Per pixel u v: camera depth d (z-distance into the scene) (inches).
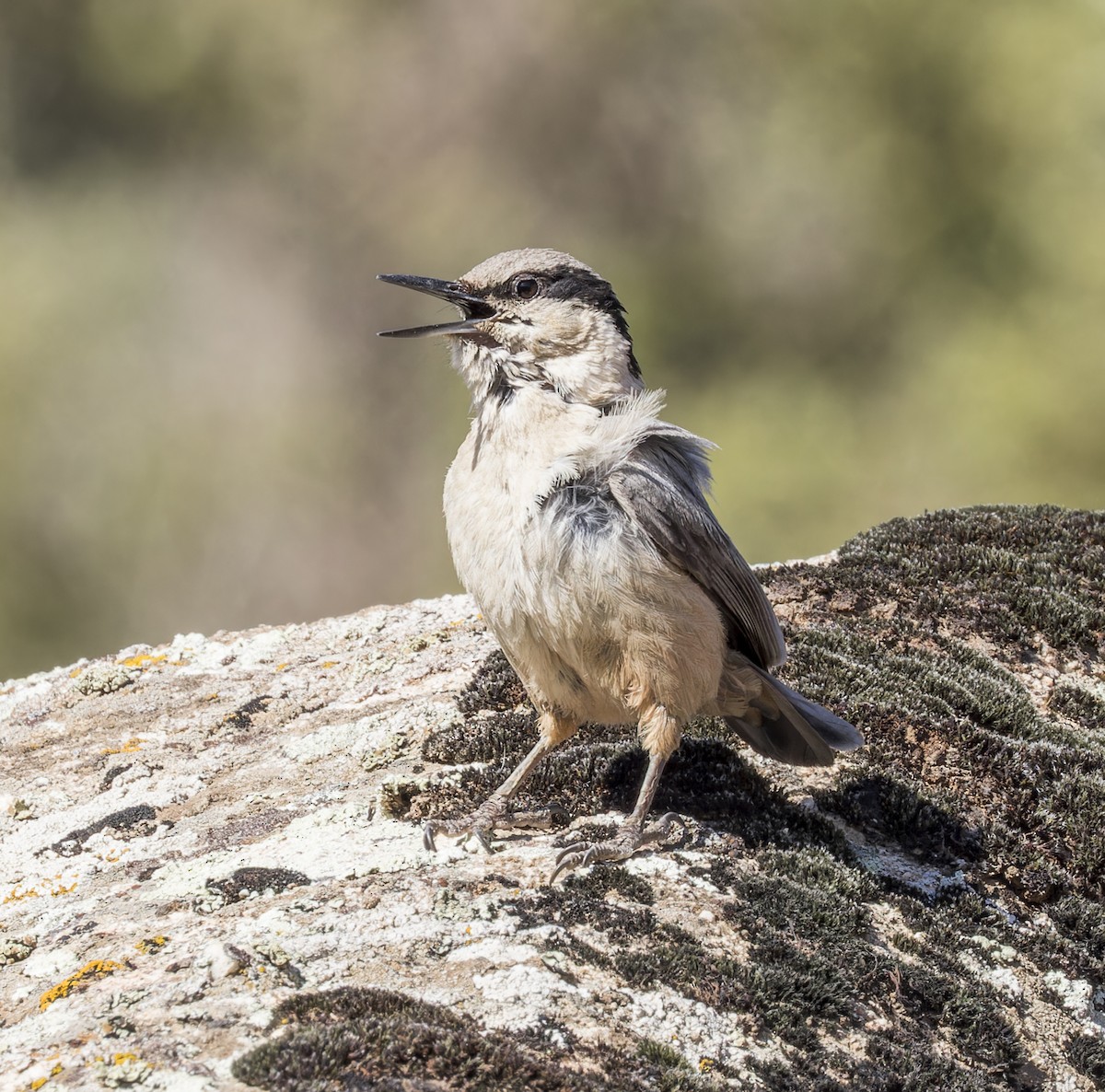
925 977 279.4
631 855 295.7
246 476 1179.9
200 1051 229.8
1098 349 1085.1
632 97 1246.3
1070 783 341.1
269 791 348.2
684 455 321.1
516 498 300.2
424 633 441.7
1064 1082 273.4
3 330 1139.3
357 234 1275.8
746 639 327.6
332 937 261.7
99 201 1234.6
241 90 1272.1
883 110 1171.9
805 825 321.1
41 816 350.9
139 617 1113.4
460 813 316.5
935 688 381.1
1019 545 464.1
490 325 318.7
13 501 1089.4
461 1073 223.5
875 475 1099.3
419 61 1283.2
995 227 1138.0
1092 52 1144.8
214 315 1229.1
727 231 1201.4
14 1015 248.4
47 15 1240.2
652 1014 250.7
